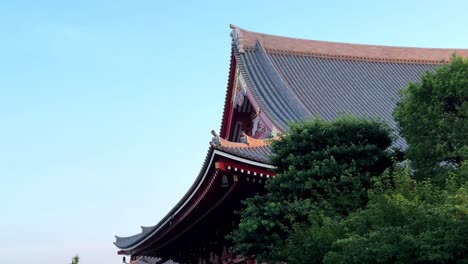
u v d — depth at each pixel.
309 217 13.41
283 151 15.52
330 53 34.31
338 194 14.20
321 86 30.73
